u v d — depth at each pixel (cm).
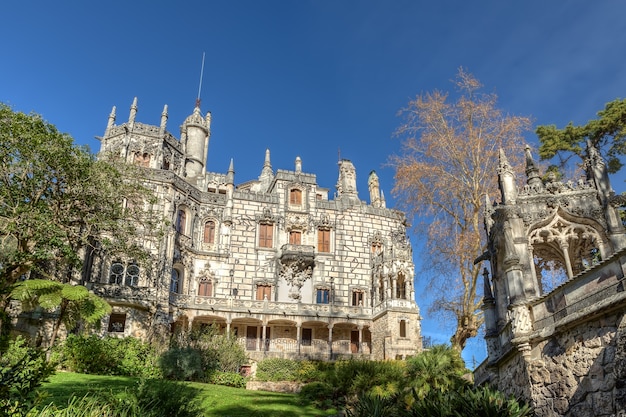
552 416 1413
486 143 3023
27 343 3180
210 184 6444
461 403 1465
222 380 3450
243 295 5000
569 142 3466
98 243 4244
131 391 1390
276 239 5288
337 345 5009
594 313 1225
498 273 2025
